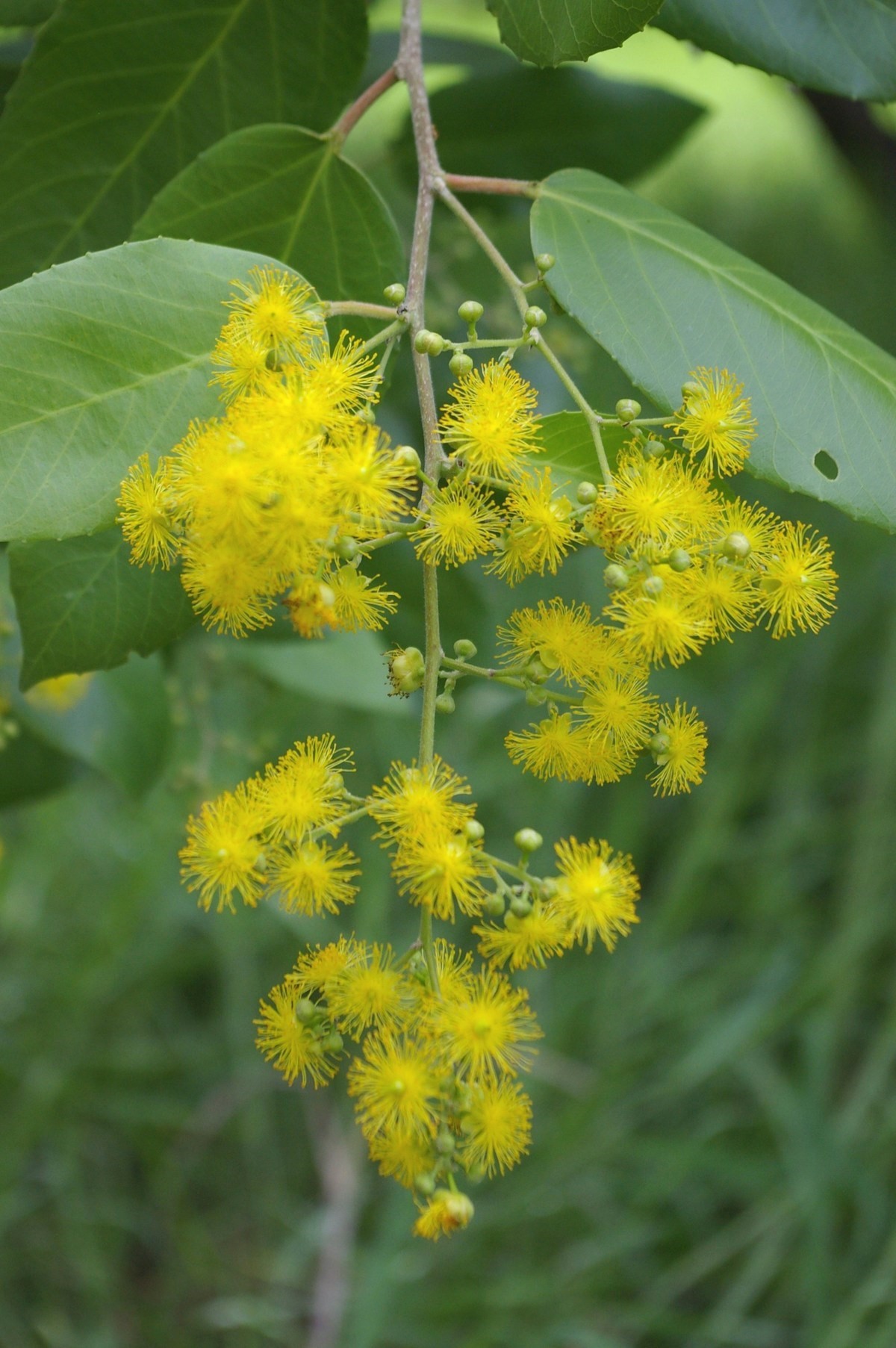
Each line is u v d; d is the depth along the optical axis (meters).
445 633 0.92
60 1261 1.46
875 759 1.48
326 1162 1.44
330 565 0.71
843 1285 1.29
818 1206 1.27
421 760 0.71
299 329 0.71
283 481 0.69
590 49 0.75
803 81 0.79
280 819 0.71
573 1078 1.43
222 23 0.79
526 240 1.11
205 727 0.95
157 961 1.60
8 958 1.61
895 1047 1.35
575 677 0.72
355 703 0.94
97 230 0.80
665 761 0.72
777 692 1.65
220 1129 1.54
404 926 1.61
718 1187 1.45
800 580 0.72
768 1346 1.28
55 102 0.79
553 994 1.54
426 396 0.72
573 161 0.91
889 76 0.79
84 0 0.78
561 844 0.71
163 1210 1.51
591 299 0.74
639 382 0.74
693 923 1.66
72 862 1.69
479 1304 1.30
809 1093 1.34
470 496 0.71
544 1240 1.42
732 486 1.80
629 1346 1.33
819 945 1.55
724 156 2.49
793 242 2.29
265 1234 1.46
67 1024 1.52
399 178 0.92
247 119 0.80
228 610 0.70
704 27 0.79
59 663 0.76
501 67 0.90
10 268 0.80
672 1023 1.53
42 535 0.72
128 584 0.76
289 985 0.72
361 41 0.80
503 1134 0.71
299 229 0.77
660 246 0.75
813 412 0.74
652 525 0.71
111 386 0.72
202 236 0.77
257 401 0.70
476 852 0.71
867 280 2.21
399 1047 0.71
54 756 0.91
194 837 0.72
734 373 0.74
